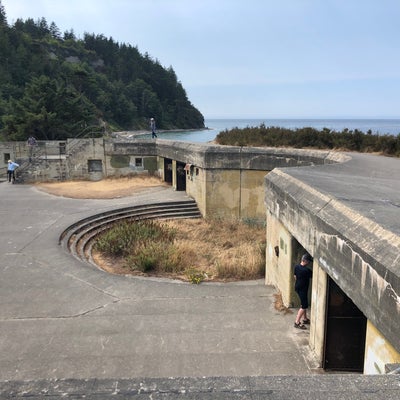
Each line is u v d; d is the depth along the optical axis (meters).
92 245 13.22
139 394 2.27
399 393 2.21
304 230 6.23
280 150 16.03
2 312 7.32
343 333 5.43
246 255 11.76
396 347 3.40
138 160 25.47
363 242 4.12
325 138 21.41
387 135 20.69
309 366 5.57
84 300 7.88
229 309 7.52
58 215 15.52
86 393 2.29
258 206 16.91
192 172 19.05
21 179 24.69
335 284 5.31
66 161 25.44
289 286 7.48
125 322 6.95
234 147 16.81
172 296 8.15
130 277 9.30
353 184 7.41
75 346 6.12
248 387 2.31
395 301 3.40
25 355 5.86
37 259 10.30
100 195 20.36
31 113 45.97
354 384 2.31
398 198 5.88
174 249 11.63
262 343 6.21
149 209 17.88
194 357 5.79
